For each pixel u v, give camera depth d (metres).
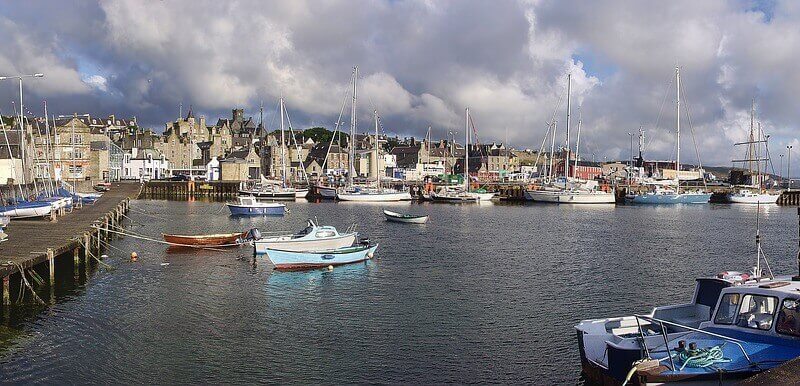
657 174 192.75
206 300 30.31
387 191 117.25
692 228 68.62
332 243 44.00
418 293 32.34
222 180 157.62
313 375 20.34
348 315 27.73
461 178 159.00
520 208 102.00
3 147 95.62
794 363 11.13
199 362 21.42
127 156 173.38
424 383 19.77
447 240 55.50
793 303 15.54
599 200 114.75
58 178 106.31
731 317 16.86
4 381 19.33
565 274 38.19
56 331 24.52
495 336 24.66
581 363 20.16
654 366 14.79
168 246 48.88
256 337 24.30
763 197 121.44
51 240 37.06
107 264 40.09
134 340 23.67
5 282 27.47
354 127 120.69
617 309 29.22
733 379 14.72
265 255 43.47
